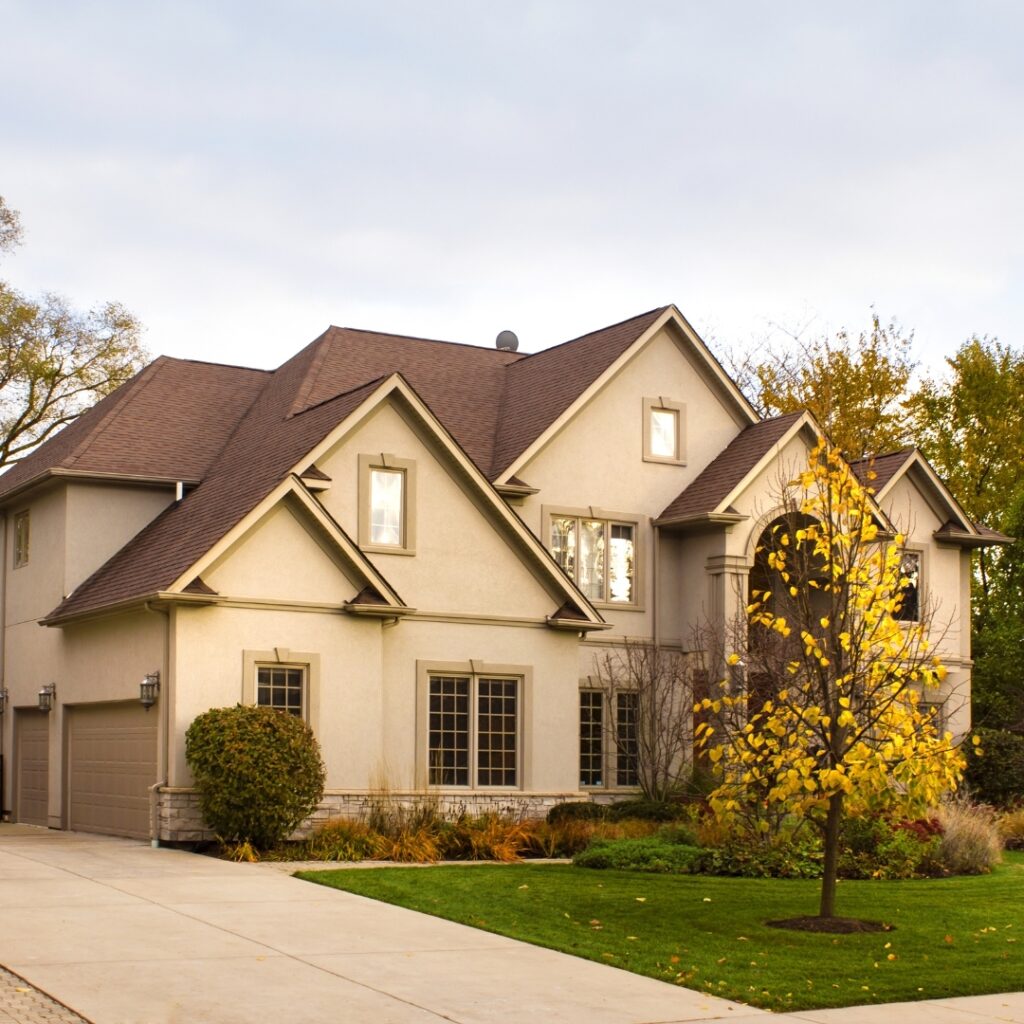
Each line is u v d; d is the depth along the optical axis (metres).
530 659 25.23
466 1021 10.30
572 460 28.59
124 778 23.27
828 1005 11.26
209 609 21.75
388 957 12.52
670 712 27.98
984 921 15.27
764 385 44.75
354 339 30.41
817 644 14.27
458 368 31.38
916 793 13.57
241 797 20.16
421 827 21.56
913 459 32.12
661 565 29.30
